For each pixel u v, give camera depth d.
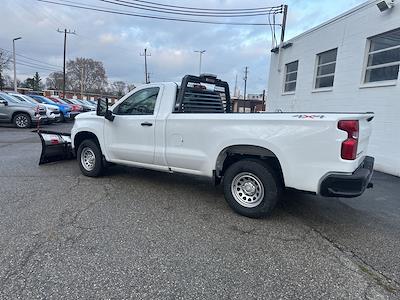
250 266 3.04
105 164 6.03
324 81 11.11
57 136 7.37
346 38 9.62
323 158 3.64
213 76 5.77
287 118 3.82
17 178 5.91
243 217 4.29
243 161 4.21
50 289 2.56
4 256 3.03
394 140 7.73
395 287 2.79
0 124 16.73
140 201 4.81
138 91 5.40
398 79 7.64
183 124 4.66
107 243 3.38
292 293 2.65
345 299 2.60
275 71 14.68
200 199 5.01
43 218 3.98
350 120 3.51
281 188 4.19
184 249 3.32
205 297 2.55
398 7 7.73
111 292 2.55
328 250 3.44
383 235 3.89
